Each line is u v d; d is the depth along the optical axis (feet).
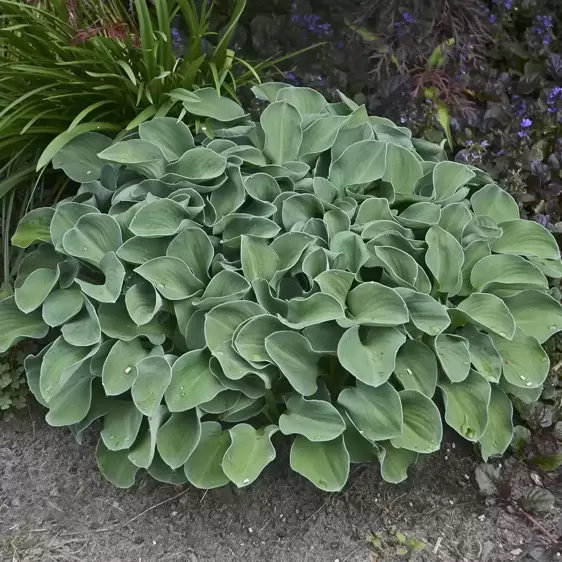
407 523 3.62
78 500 3.66
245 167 4.00
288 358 3.45
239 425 3.46
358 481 3.72
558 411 3.91
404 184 4.05
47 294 3.60
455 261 3.71
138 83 4.09
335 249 3.66
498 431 3.59
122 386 3.41
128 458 3.41
